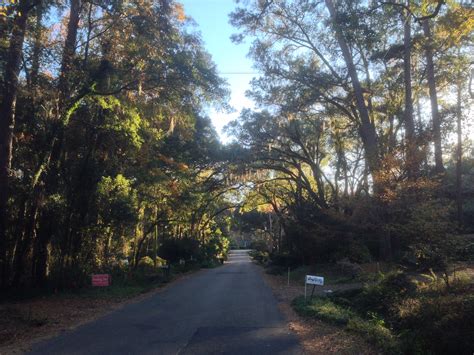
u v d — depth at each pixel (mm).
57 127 18016
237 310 14398
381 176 16500
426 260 13430
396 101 27766
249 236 144500
